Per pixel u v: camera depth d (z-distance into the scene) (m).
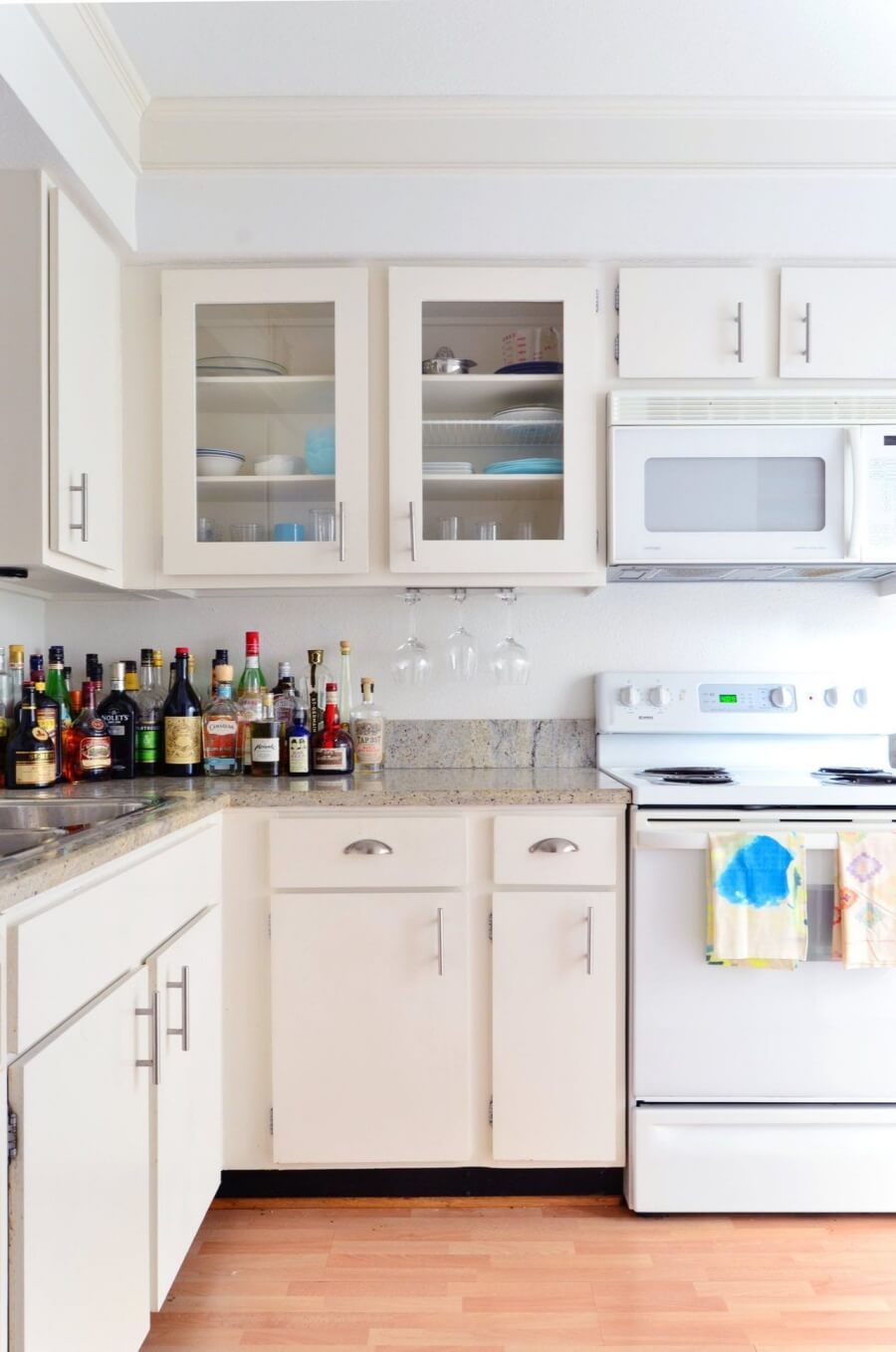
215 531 2.05
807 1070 1.82
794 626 2.36
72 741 2.07
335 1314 1.55
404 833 1.82
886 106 1.96
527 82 1.90
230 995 1.83
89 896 1.16
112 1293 1.22
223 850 1.83
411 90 1.92
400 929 1.82
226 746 2.16
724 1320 1.54
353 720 2.27
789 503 2.04
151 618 2.35
